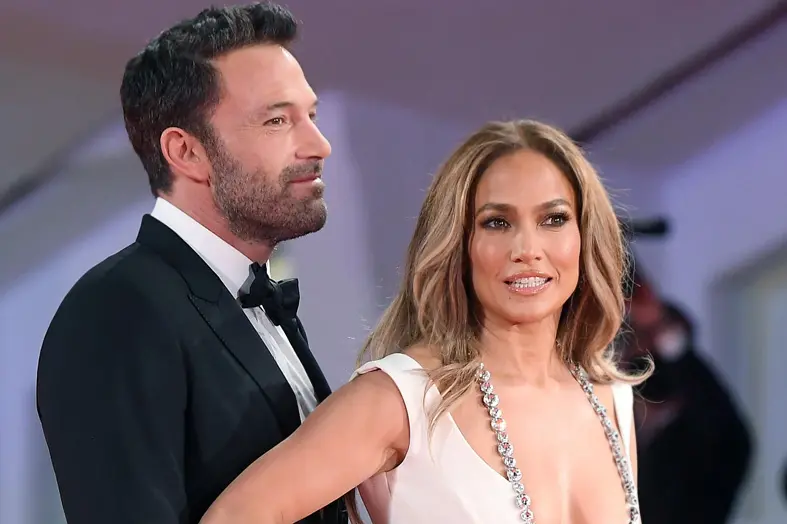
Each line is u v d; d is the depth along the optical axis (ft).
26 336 29.07
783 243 32.32
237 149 13.73
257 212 13.91
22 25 25.67
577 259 14.26
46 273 29.07
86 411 11.80
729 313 33.09
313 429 12.86
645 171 32.96
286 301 14.78
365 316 30.63
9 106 26.86
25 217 28.12
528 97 31.27
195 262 13.56
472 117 31.19
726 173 32.58
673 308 32.32
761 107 31.96
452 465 13.43
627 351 31.86
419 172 31.14
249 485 12.27
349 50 29.19
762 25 30.89
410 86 30.30
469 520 13.29
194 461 12.63
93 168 28.55
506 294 13.93
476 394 14.06
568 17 29.86
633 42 30.76
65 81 27.14
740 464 32.32
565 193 14.16
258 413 13.09
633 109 31.89
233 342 13.25
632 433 16.16
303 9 27.96
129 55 27.25
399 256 30.99
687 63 31.30
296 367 14.74
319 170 14.30
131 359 12.08
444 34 29.40
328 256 30.42
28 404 29.53
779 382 33.04
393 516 13.65
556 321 15.25
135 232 29.50
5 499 29.55
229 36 13.79
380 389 13.42
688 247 33.06
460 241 14.15
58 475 12.03
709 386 32.30
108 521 11.48
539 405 14.46
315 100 14.57
